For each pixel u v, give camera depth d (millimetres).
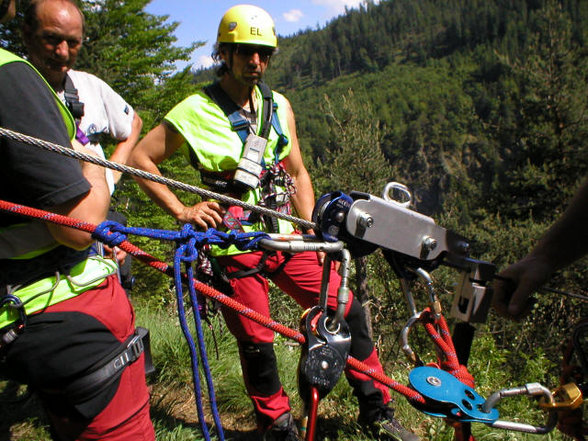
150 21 13672
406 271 1791
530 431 1599
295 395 3295
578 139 19375
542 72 20219
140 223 13125
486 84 145125
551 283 13797
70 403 1579
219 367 3527
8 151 1387
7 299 1496
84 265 1654
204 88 2623
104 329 1613
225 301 1647
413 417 3037
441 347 1753
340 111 14211
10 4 1575
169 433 2697
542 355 5605
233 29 2484
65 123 1572
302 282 2625
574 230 1519
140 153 2590
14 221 1538
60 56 2193
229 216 2543
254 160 2543
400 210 1670
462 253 1732
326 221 1641
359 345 2680
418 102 146875
